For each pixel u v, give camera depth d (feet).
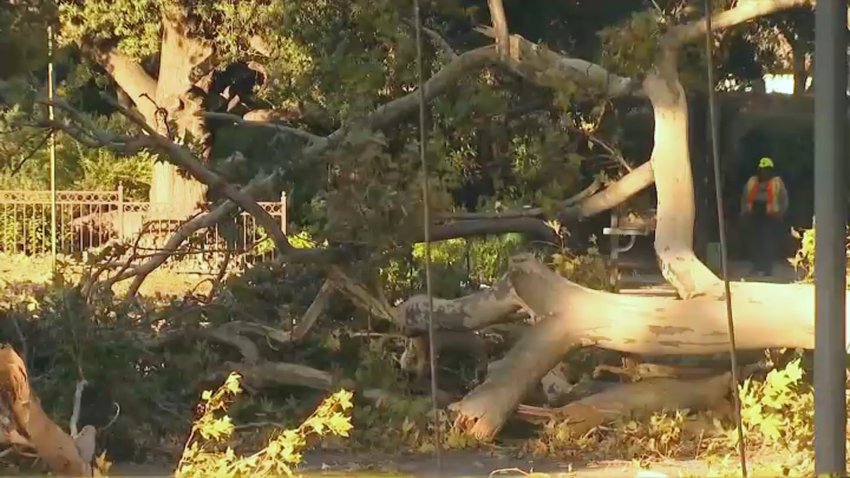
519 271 45.65
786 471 37.27
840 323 30.86
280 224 63.82
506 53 51.96
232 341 51.72
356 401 48.19
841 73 30.42
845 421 31.94
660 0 56.49
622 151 59.11
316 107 58.44
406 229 48.98
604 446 43.11
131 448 43.39
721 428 43.04
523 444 44.04
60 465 36.27
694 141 62.80
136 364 48.73
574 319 44.55
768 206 106.52
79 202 129.29
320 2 61.62
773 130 115.03
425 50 56.29
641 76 47.70
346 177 48.80
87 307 48.49
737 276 100.68
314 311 50.98
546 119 57.82
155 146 49.37
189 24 125.80
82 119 49.29
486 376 48.24
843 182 30.68
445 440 43.68
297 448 37.68
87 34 124.26
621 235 65.87
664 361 45.75
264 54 117.70
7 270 117.08
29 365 46.21
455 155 54.85
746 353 45.32
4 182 138.51
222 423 36.11
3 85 46.96
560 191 54.03
